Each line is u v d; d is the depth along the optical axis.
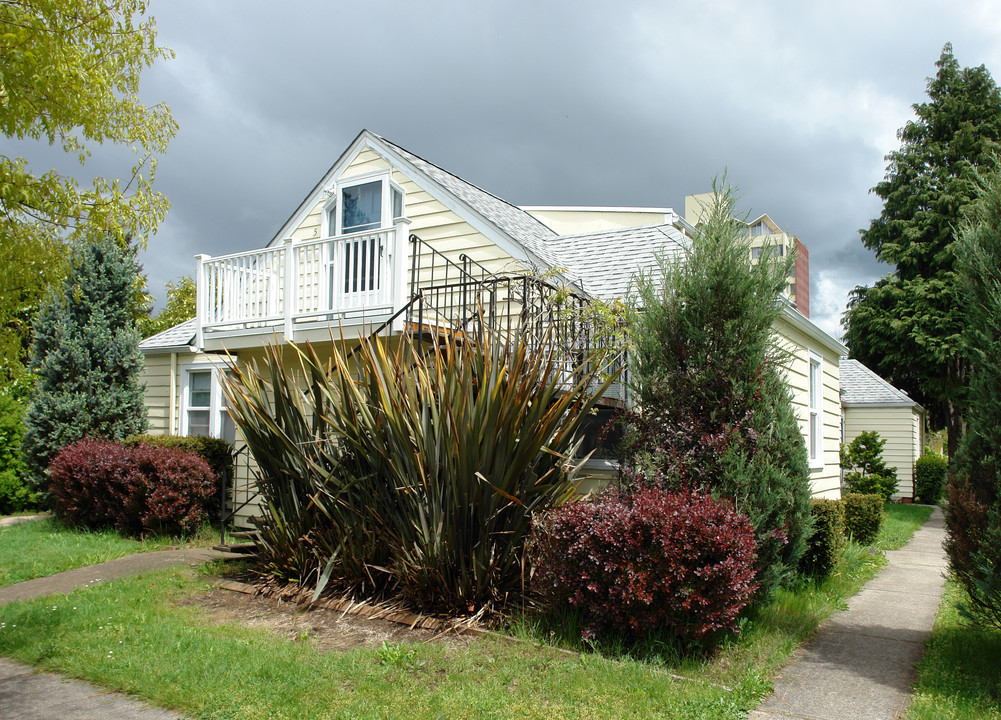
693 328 6.39
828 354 12.98
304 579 7.18
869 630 6.45
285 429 7.52
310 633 5.90
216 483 11.47
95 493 10.75
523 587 5.99
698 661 5.12
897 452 23.17
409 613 6.22
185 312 28.02
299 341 9.54
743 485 6.02
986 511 4.77
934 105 28.80
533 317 7.34
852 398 23.72
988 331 4.90
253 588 7.35
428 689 4.57
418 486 6.33
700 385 6.30
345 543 6.84
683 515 5.17
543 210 17.92
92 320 14.18
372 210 12.66
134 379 14.72
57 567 8.38
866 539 11.67
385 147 12.43
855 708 4.46
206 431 14.91
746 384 6.23
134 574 8.04
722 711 4.23
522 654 5.17
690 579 5.12
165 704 4.39
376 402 6.70
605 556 5.26
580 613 5.65
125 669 4.89
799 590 7.74
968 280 5.10
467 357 6.21
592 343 7.80
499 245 11.08
